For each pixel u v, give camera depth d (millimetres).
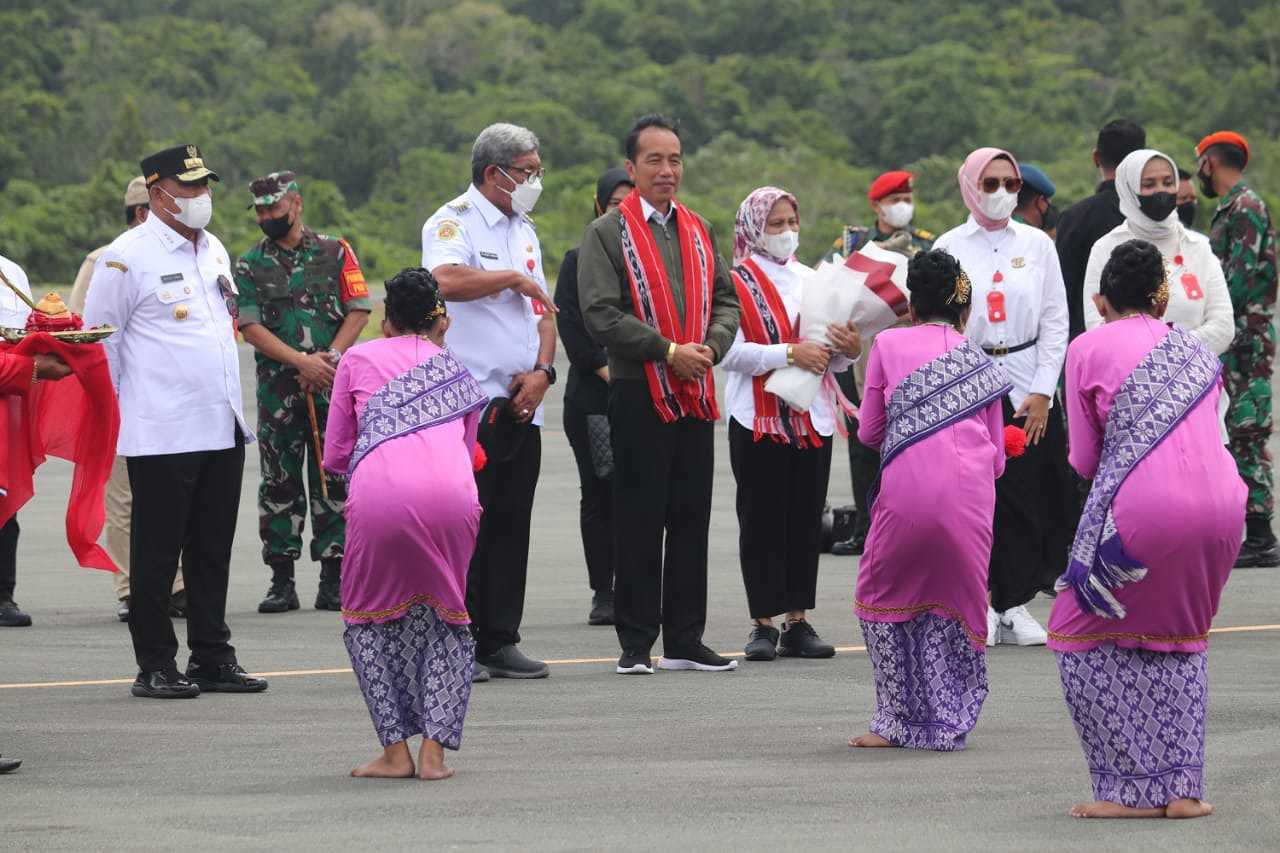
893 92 180250
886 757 9297
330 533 14773
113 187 129875
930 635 9562
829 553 17500
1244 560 16203
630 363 11773
